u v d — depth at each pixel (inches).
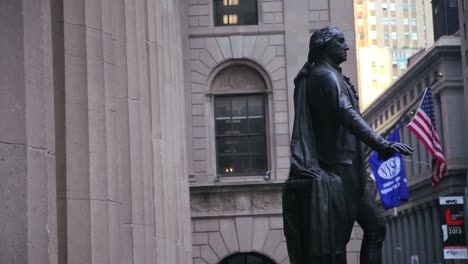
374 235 337.7
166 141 741.9
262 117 1353.3
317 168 328.2
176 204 813.2
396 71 6520.7
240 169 1343.5
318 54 341.4
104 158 450.9
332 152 330.0
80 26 446.6
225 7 1360.7
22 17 342.6
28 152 338.0
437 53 3673.7
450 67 3673.7
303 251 331.0
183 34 1347.2
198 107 1342.3
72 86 439.2
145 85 612.7
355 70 1333.7
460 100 3683.6
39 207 343.0
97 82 452.8
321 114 331.0
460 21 3410.4
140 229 537.6
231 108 1353.3
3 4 339.9
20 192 333.7
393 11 6781.5
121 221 512.4
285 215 334.6
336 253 324.2
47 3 364.2
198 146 1332.4
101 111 453.4
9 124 335.3
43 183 346.9
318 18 1352.1
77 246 429.7
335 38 338.0
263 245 1301.7
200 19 1354.6
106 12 476.7
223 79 1353.3
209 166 1328.7
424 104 1446.9
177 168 854.5
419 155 3929.6
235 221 1306.6
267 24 1350.9
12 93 337.4
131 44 553.9
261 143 1348.4
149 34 684.7
